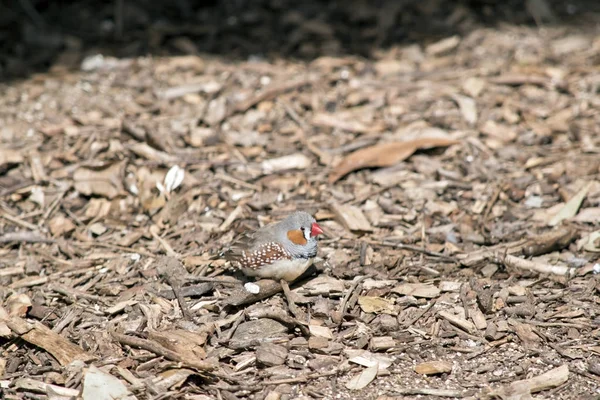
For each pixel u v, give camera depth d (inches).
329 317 345.4
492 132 498.9
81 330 346.6
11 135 511.5
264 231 360.5
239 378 316.2
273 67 593.0
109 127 517.7
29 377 319.9
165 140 498.6
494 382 310.0
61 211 440.8
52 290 375.2
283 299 359.6
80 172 456.8
